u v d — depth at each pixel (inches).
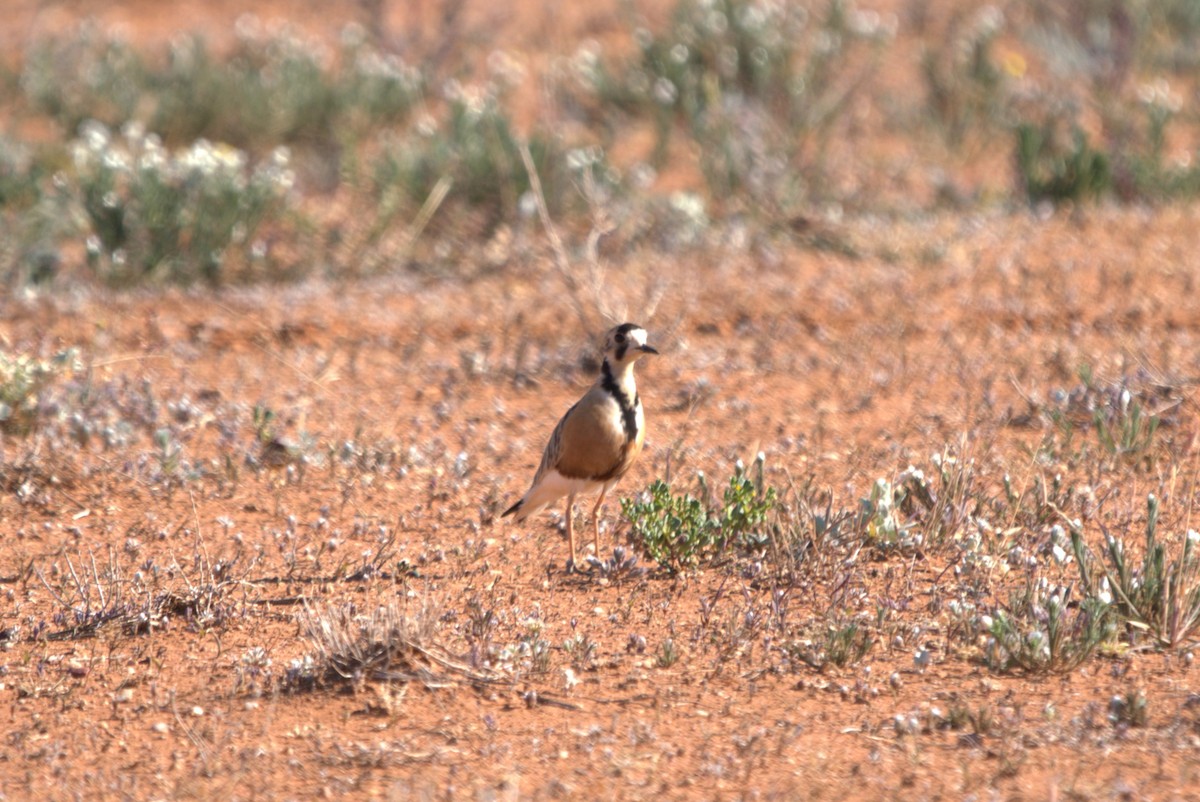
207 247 1333.7
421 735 559.8
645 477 860.6
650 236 1411.2
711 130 1606.8
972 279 1229.7
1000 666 597.9
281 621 677.3
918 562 718.5
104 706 597.6
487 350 1113.4
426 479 879.7
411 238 1422.2
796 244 1379.2
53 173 1558.8
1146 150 1598.2
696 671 610.2
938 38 2080.5
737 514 736.3
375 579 724.0
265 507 835.4
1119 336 1072.2
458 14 2107.5
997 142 1748.3
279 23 2257.6
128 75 1940.2
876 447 893.8
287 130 1833.2
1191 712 551.2
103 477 874.1
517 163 1461.6
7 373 953.5
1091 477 807.7
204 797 516.4
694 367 1066.7
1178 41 2025.1
